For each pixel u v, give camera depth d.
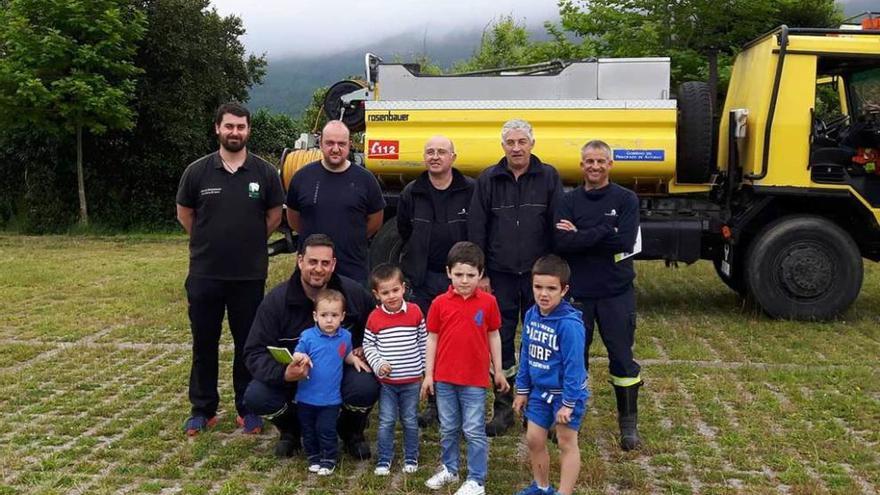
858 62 7.95
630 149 7.86
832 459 4.50
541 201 4.81
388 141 8.13
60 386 5.93
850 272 7.94
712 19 15.69
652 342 7.29
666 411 5.35
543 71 8.25
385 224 8.23
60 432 4.93
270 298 4.57
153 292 9.84
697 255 8.21
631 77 8.02
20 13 17.17
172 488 4.14
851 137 8.04
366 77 9.16
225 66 21.98
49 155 19.59
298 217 5.13
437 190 5.00
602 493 4.07
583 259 4.72
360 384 4.33
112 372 6.29
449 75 8.28
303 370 4.18
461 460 4.53
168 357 6.75
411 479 4.22
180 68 19.97
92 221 19.55
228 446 4.72
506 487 4.13
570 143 7.90
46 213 19.59
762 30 16.02
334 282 4.56
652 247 8.26
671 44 16.08
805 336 7.39
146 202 20.27
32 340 7.39
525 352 3.96
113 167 20.25
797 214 8.15
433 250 5.01
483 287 4.75
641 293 9.71
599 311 4.75
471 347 4.05
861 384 5.89
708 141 8.01
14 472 4.29
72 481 4.16
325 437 4.32
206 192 4.89
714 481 4.22
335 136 4.84
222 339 7.38
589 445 4.73
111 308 8.82
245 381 5.04
